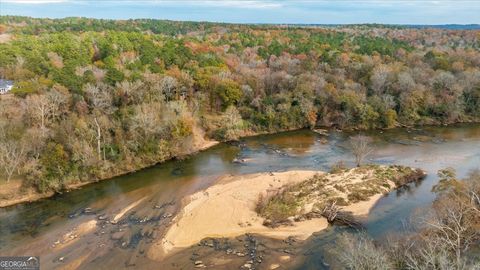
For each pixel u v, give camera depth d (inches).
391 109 4247.0
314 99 4298.7
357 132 4072.3
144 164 3120.1
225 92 4146.2
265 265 1823.3
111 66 4306.1
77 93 3489.2
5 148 2591.0
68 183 2696.9
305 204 2374.5
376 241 1972.2
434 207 2085.4
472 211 1905.8
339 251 1856.5
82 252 1939.0
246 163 3208.7
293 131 4124.0
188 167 3117.6
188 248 1964.8
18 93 3410.4
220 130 3841.0
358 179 2723.9
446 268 1430.9
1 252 1943.9
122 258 1886.1
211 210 2295.8
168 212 2340.1
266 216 2251.5
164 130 3272.6
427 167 3070.9
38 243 2025.1
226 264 1831.9
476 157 3294.8
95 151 2876.5
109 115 3255.4
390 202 2444.6
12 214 2338.8
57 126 2955.2
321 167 3083.2
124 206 2429.9
